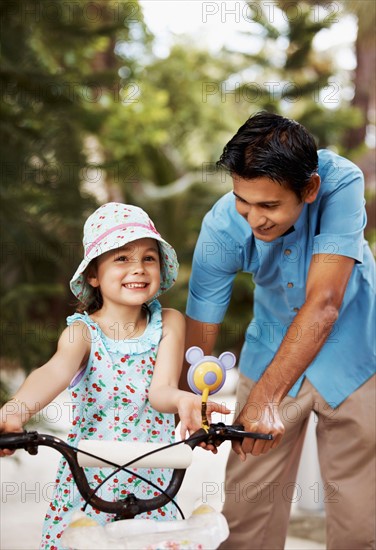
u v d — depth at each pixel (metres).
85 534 1.83
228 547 3.23
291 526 4.59
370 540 3.02
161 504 1.98
